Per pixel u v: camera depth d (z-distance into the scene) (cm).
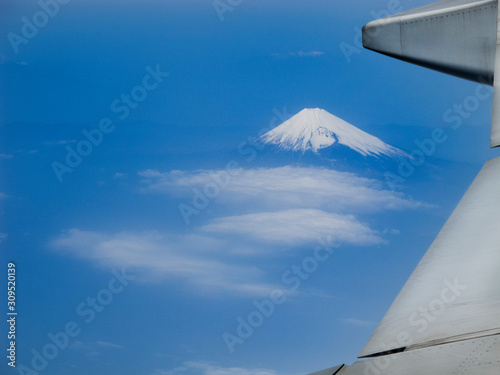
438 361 236
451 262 324
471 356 234
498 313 264
